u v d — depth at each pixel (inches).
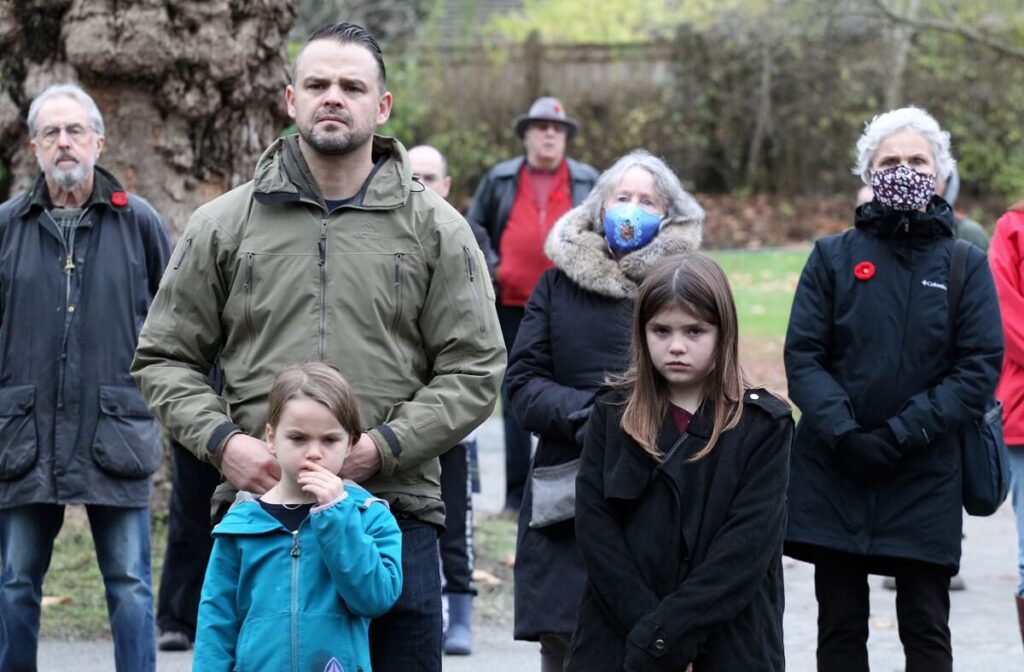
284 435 224.2
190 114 466.0
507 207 570.9
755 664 228.8
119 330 317.7
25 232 318.0
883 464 288.7
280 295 241.4
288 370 226.7
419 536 244.8
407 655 242.4
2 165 474.6
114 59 455.5
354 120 240.2
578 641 236.2
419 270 245.8
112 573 318.3
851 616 298.8
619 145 1470.2
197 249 246.7
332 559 218.7
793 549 299.0
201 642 226.8
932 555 290.8
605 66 1467.8
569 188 575.8
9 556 317.1
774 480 230.7
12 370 314.8
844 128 1448.1
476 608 436.5
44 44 463.8
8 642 315.6
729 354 233.5
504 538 512.7
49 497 311.3
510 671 370.9
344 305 241.3
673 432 234.4
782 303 1085.1
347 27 245.8
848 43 1428.4
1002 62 1369.3
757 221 1424.7
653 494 232.8
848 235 304.7
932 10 1378.0
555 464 294.4
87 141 315.9
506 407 548.7
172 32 458.6
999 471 299.9
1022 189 1358.3
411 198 248.4
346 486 229.0
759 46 1450.5
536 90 1453.0
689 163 1483.8
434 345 247.4
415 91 1221.1
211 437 237.3
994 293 298.4
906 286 297.3
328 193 246.2
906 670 297.7
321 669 221.9
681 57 1466.5
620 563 230.7
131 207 323.9
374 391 240.7
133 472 315.6
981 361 292.2
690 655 224.5
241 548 227.0
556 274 305.0
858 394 296.4
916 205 295.4
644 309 234.8
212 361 253.0
